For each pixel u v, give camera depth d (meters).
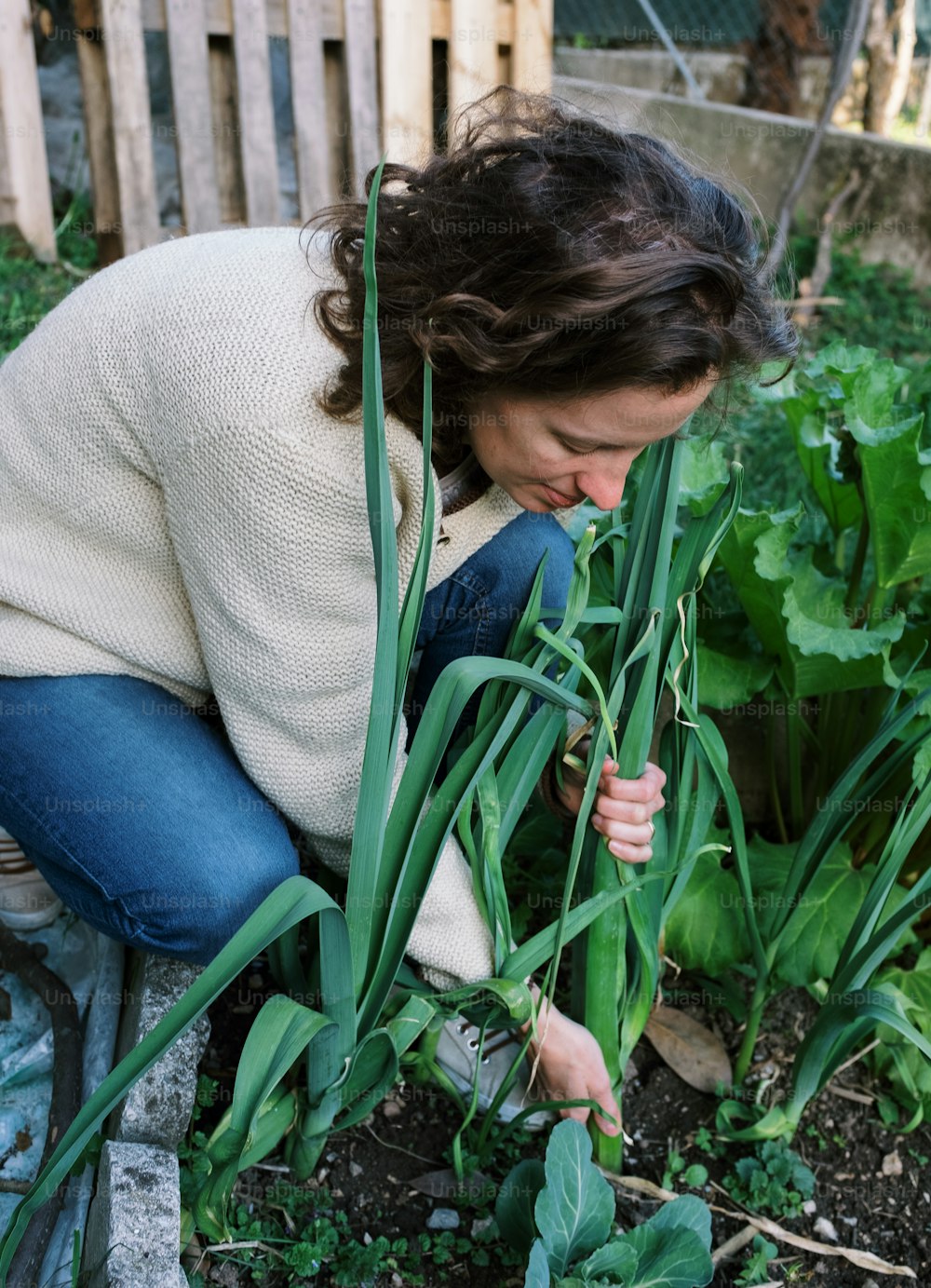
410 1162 1.42
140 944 1.27
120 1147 1.15
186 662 1.28
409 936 1.14
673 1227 1.20
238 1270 1.28
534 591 1.25
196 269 1.11
